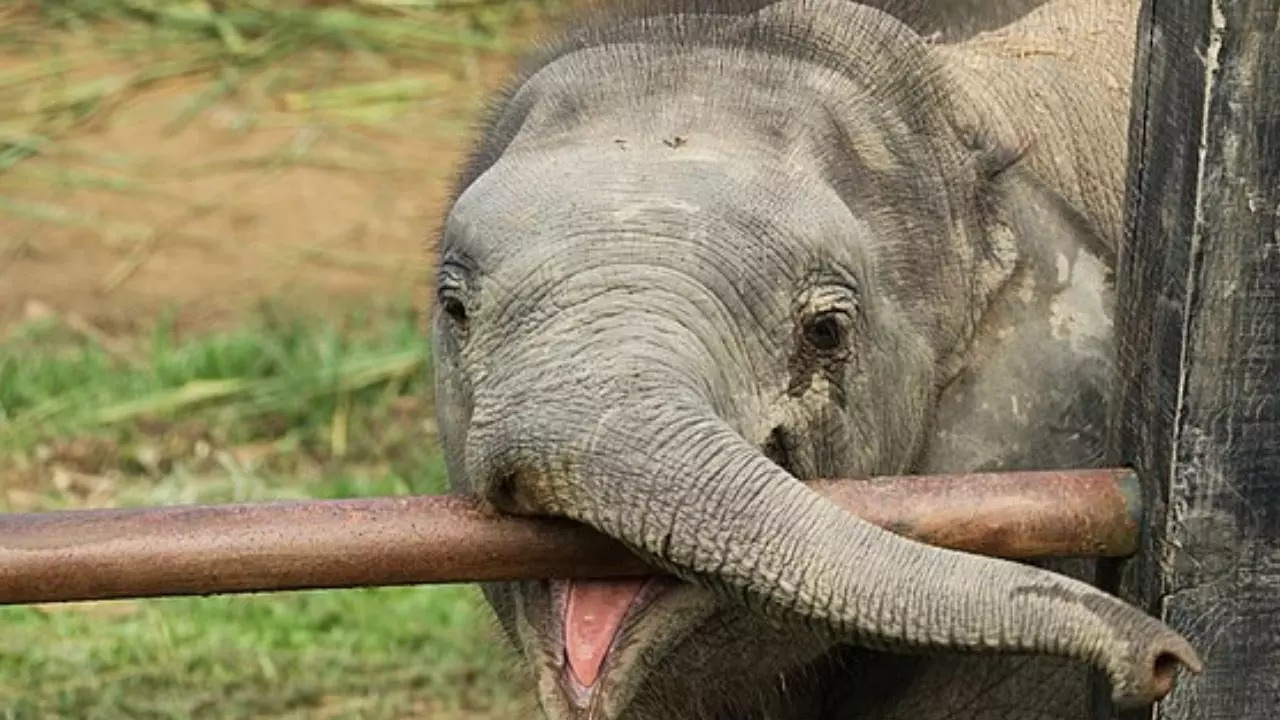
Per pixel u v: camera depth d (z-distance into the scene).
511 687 8.52
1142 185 5.07
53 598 4.68
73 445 10.96
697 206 4.93
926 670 5.96
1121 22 6.45
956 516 4.82
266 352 11.73
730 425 4.82
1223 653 4.97
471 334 4.97
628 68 5.38
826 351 5.15
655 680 5.20
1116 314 5.28
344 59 15.51
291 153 14.32
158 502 10.36
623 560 4.80
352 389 11.40
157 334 11.90
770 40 5.54
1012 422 5.71
